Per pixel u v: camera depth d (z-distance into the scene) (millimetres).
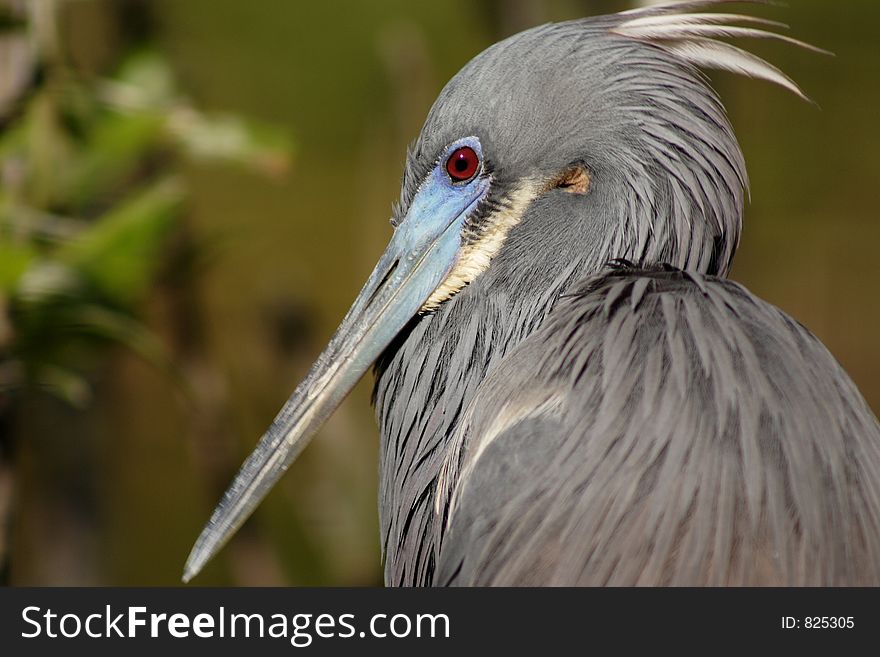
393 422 7164
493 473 5754
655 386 5637
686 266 6637
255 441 15328
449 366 6895
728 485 5375
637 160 6516
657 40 6809
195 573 6797
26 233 7367
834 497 5469
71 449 11852
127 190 8141
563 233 6652
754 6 16672
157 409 19188
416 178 7016
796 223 25891
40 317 7410
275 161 8031
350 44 21359
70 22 9562
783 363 5750
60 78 7594
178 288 9539
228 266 19906
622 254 6562
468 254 6875
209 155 7945
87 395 10070
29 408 9242
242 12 21516
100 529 12234
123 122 7727
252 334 17109
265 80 21656
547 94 6629
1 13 7426
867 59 27109
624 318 5953
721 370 5641
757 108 26391
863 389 24406
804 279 25609
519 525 5574
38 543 12477
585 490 5520
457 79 6879
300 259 21266
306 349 13430
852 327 25562
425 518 6828
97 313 7523
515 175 6711
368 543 12531
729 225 6734
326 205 21969
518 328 6766
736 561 5281
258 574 11211
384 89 15883
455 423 6859
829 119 26844
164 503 18547
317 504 12688
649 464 5473
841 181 26625
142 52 8688
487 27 12031
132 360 17344
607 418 5625
